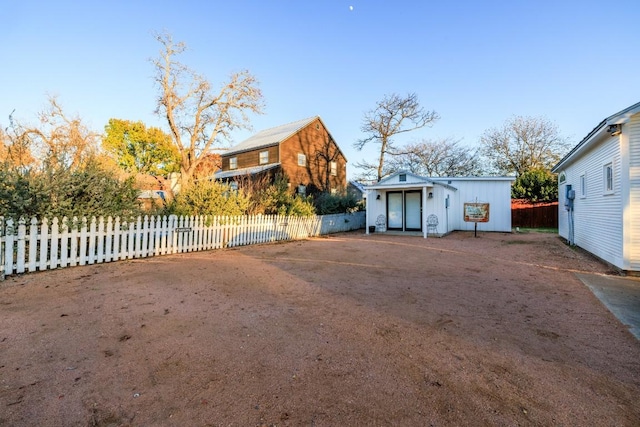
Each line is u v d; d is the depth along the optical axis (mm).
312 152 28453
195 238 9555
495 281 5930
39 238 6117
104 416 2004
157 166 38906
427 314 4070
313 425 1955
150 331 3342
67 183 6695
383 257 8586
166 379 2449
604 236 7871
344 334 3393
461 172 33156
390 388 2385
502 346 3162
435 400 2244
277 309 4176
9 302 4195
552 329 3635
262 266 7055
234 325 3580
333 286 5434
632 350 3119
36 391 2242
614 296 4988
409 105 26828
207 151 24234
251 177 21328
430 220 15523
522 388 2420
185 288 5062
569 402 2244
